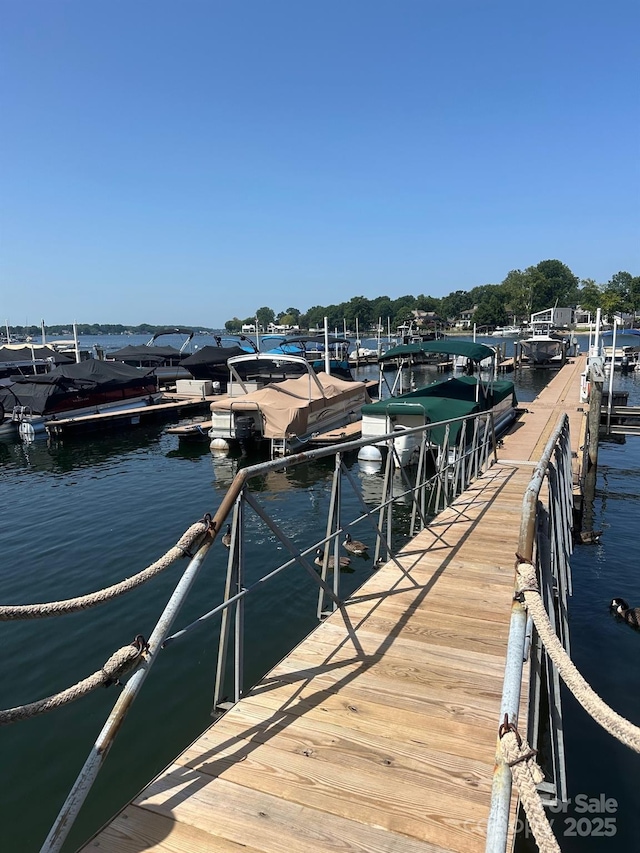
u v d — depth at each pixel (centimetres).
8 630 654
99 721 495
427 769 272
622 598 738
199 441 1902
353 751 285
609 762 446
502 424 1595
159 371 3306
